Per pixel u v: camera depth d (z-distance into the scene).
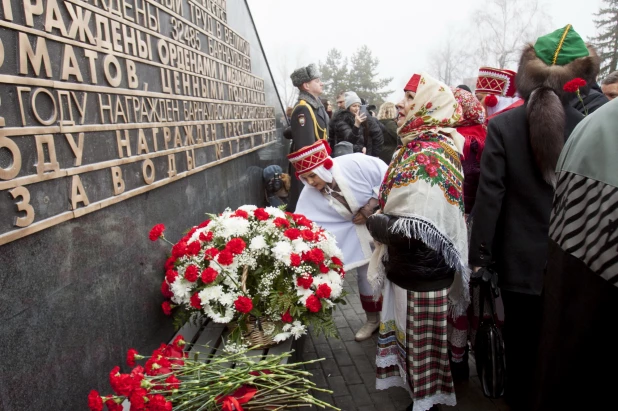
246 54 4.93
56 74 1.67
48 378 1.59
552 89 2.13
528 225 2.20
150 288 2.39
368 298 3.27
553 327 1.12
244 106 4.76
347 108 6.29
